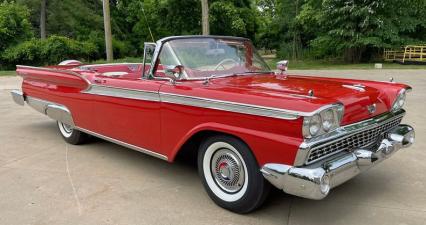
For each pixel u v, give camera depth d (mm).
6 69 29641
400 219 3227
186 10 27828
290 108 2777
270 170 2902
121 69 6141
